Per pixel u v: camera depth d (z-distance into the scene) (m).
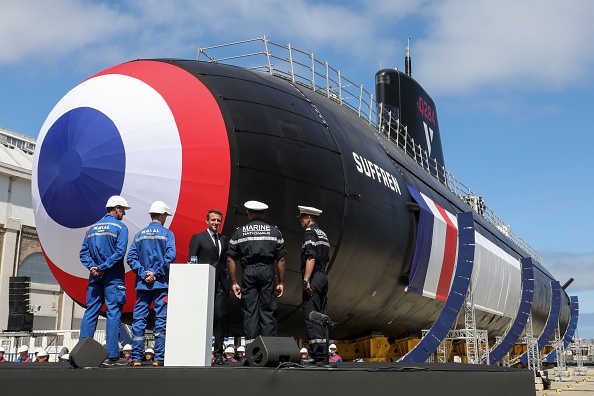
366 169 15.09
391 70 27.38
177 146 11.41
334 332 16.67
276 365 6.42
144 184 11.28
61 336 35.34
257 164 11.76
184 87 12.16
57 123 12.23
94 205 11.45
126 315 12.37
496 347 26.59
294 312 13.47
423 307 18.89
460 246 17.62
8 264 44.88
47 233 12.22
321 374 6.00
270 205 11.83
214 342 9.05
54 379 5.83
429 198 20.02
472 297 19.98
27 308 27.97
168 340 6.88
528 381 6.36
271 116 12.68
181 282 6.99
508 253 34.41
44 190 12.06
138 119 11.59
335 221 13.23
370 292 15.63
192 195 11.27
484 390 6.30
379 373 6.11
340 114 16.66
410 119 27.48
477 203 37.03
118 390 5.86
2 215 46.69
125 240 9.18
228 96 12.28
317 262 8.94
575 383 43.16
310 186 12.62
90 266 9.17
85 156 11.55
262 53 17.78
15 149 52.50
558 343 45.97
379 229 15.03
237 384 5.93
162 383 5.91
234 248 8.73
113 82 12.32
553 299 39.88
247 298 8.57
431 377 6.22
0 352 20.52
